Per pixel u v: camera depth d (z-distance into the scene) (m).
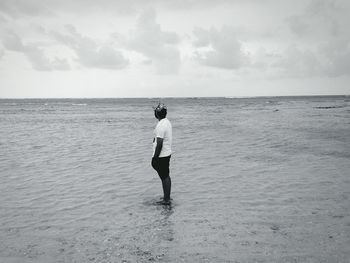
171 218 5.55
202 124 29.16
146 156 12.23
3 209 6.09
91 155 12.48
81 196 6.95
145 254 4.17
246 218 5.50
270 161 10.97
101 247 4.41
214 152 13.11
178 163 10.80
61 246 4.46
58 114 53.28
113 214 5.79
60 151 13.53
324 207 6.04
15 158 11.80
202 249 4.30
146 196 6.96
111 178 8.62
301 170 9.45
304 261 3.92
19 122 33.47
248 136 18.91
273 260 3.95
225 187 7.63
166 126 6.50
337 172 9.10
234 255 4.10
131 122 33.31
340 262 3.89
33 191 7.35
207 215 5.69
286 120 32.22
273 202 6.41
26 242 4.61
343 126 24.45
